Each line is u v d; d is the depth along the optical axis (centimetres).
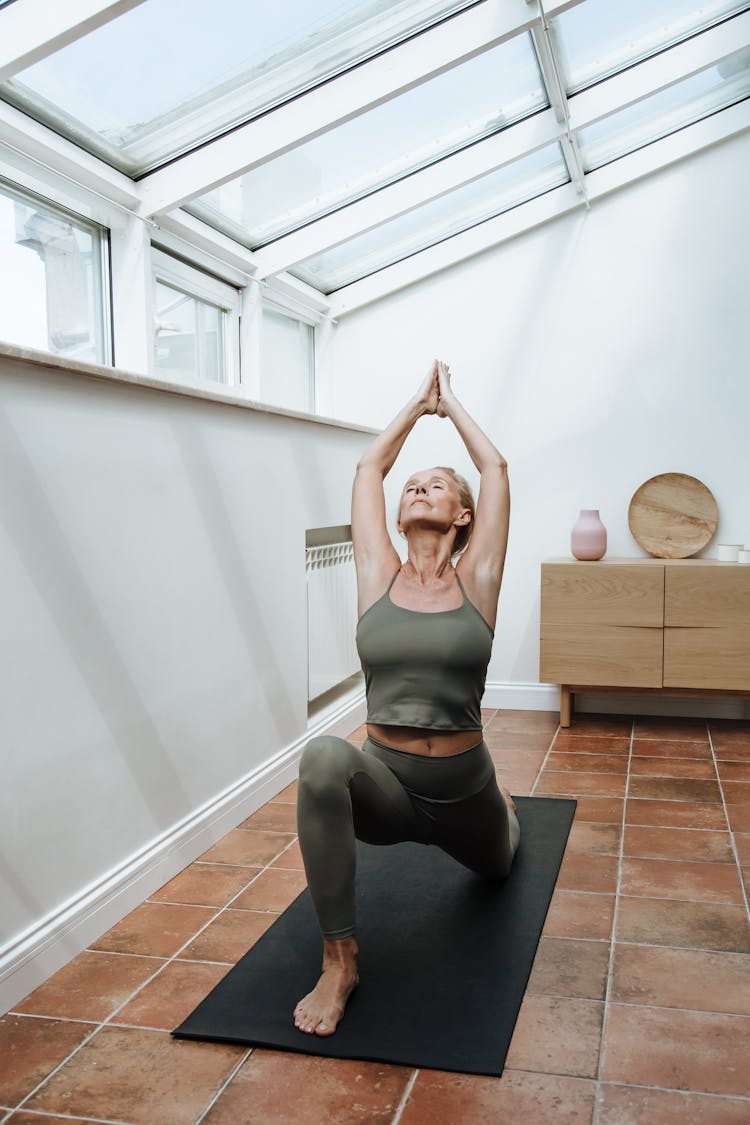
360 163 376
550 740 430
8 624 211
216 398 302
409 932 238
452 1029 191
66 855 230
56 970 222
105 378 245
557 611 440
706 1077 174
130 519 260
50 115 271
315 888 202
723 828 308
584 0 320
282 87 301
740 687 424
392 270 485
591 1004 201
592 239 468
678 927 237
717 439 459
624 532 474
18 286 287
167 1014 203
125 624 257
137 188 319
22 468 216
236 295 412
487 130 387
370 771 209
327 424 410
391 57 304
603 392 471
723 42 373
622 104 384
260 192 361
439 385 254
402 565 237
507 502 238
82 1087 177
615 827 312
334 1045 187
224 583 316
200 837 295
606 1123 161
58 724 228
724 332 456
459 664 218
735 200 451
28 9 221
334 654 435
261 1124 165
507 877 271
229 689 320
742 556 433
